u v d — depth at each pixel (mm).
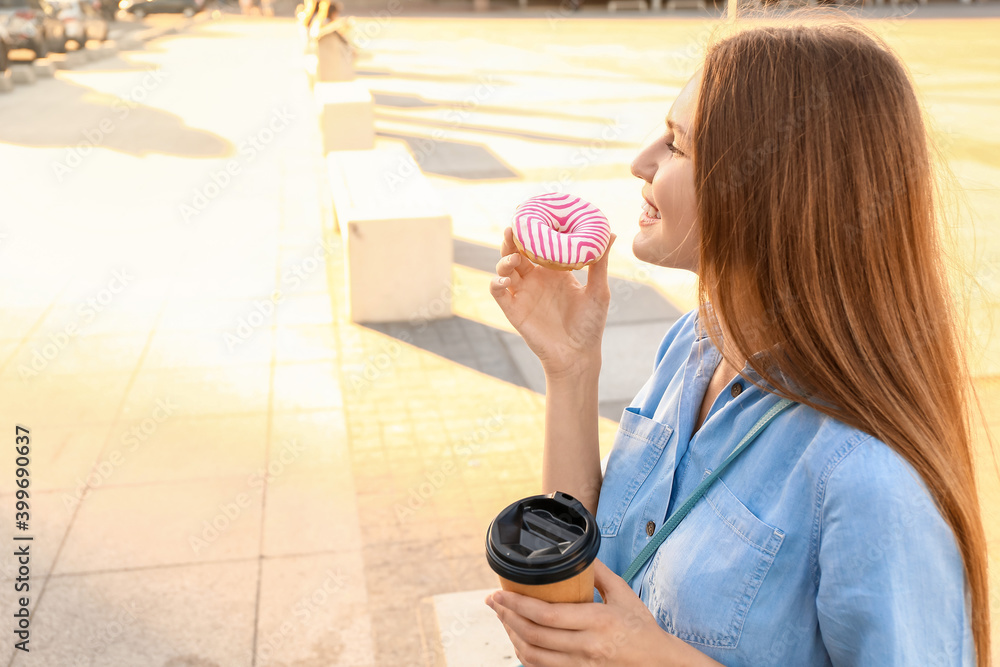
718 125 981
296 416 4504
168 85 16641
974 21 26328
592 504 1394
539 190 8906
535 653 971
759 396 1067
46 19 19812
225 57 21281
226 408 4574
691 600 1031
